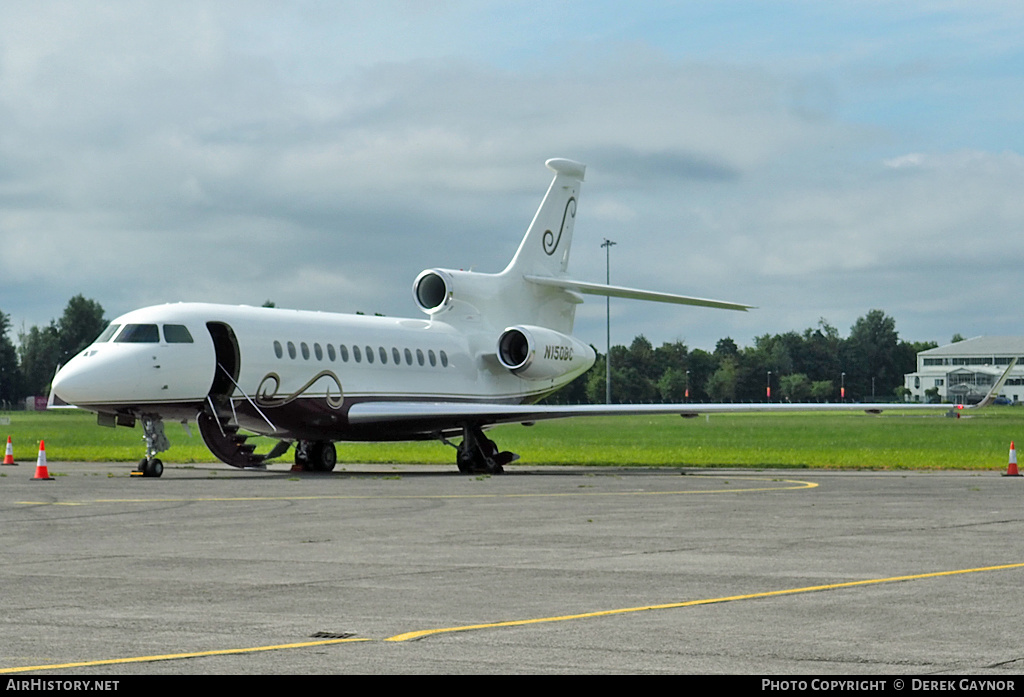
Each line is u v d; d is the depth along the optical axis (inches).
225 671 508.7
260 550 890.1
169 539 956.0
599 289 2251.5
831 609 647.1
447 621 616.7
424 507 1251.2
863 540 951.6
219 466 2197.3
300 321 1994.3
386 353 2100.1
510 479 1781.5
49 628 598.5
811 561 831.1
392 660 529.3
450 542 941.2
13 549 893.2
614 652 545.0
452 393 2209.6
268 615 633.6
